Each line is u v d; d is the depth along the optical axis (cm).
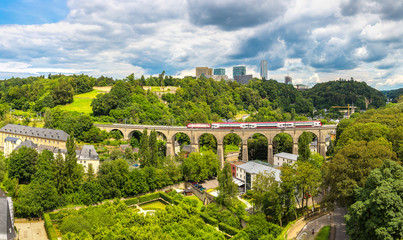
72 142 13625
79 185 13500
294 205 10850
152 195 14488
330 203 10281
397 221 6675
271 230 9681
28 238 10156
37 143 19800
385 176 7869
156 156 16625
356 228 7725
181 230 9688
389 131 13250
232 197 12219
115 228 9425
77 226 9712
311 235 9338
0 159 15100
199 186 15600
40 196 11862
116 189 13625
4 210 8500
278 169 14412
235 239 9344
